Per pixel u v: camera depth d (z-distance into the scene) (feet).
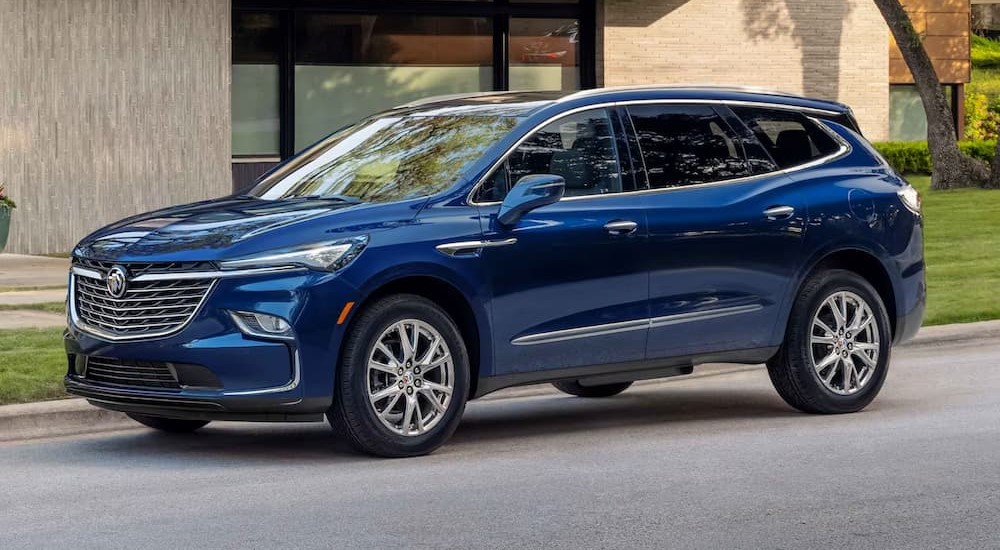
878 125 122.01
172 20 79.05
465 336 31.07
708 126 34.27
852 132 36.65
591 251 31.83
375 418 29.71
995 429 33.27
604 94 33.24
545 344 31.48
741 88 35.45
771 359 35.37
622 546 23.13
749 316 34.06
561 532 24.03
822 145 35.94
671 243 32.86
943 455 30.30
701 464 29.71
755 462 29.84
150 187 78.64
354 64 102.22
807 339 35.04
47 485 27.89
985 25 234.17
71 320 31.04
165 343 28.89
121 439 33.22
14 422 33.32
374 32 102.83
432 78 105.19
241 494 26.94
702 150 34.01
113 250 29.99
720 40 114.83
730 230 33.63
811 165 35.55
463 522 24.67
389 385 29.94
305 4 100.17
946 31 135.03
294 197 32.42
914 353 47.06
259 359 28.50
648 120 33.50
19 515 25.32
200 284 28.73
